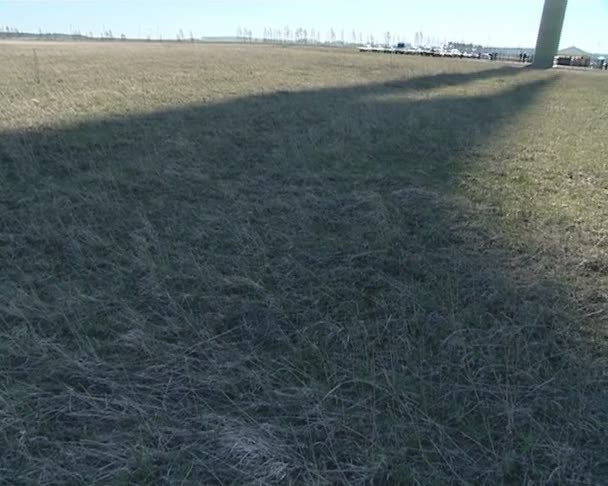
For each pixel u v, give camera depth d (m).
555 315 3.16
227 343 2.81
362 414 2.29
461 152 7.95
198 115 9.66
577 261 3.99
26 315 2.91
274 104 11.58
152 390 2.40
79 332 2.82
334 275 3.65
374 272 3.72
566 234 4.59
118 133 7.66
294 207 4.99
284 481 1.93
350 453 2.07
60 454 2.01
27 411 2.21
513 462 2.04
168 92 12.76
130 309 3.06
